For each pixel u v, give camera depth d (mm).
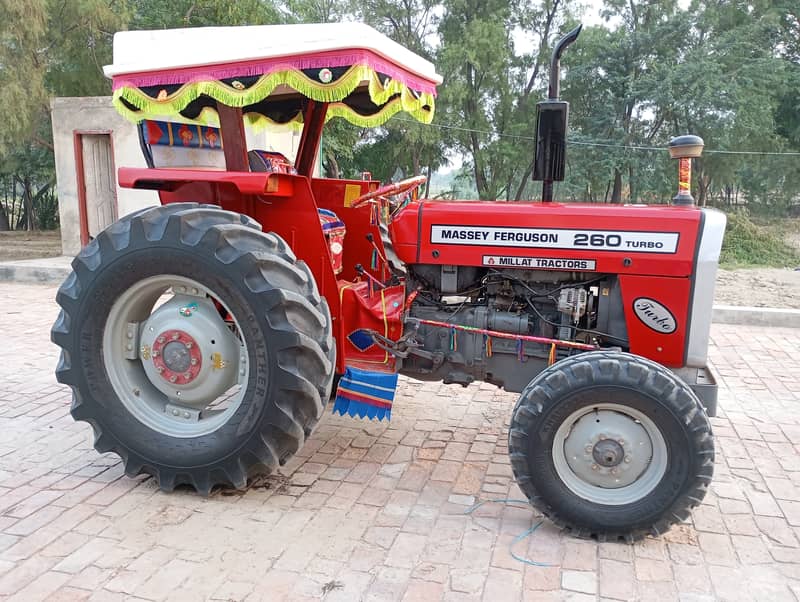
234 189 3492
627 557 2773
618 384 2758
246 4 14297
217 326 3223
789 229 18781
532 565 2693
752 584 2605
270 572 2611
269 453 3070
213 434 3129
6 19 11305
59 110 10234
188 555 2715
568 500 2867
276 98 4305
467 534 2928
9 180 21219
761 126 17500
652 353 3211
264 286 2951
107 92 14492
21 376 5039
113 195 10461
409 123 19203
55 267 9000
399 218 3486
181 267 3023
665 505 2781
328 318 3197
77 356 3225
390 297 3717
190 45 3254
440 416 4387
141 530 2902
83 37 13516
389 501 3219
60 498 3176
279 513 3078
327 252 3430
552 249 3258
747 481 3521
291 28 3100
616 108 18531
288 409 3018
